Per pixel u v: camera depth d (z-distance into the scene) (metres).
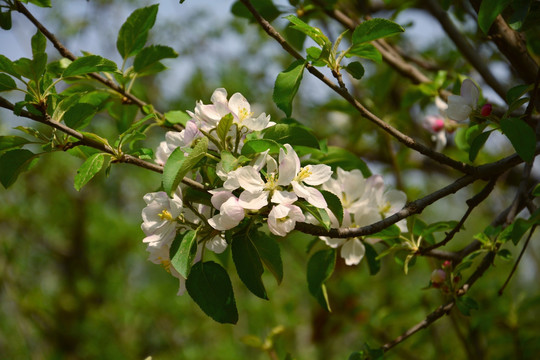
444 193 0.51
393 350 0.88
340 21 0.71
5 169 0.50
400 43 1.04
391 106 0.96
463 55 0.69
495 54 0.80
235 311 0.49
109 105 0.65
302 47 0.75
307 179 0.49
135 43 0.61
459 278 0.57
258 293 0.49
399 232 0.56
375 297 1.05
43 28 0.58
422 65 0.81
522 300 0.83
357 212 0.56
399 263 0.60
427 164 1.01
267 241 0.50
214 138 0.49
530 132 0.49
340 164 0.61
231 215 0.47
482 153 0.84
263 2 0.71
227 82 1.46
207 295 0.49
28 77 0.49
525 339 0.82
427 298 0.87
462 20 0.81
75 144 0.50
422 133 0.95
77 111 0.50
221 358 1.49
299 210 0.47
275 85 0.51
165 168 0.46
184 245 0.48
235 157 0.49
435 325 0.86
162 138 1.47
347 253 0.57
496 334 0.87
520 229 0.52
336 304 1.03
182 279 0.51
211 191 0.48
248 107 0.50
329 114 1.17
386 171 0.95
